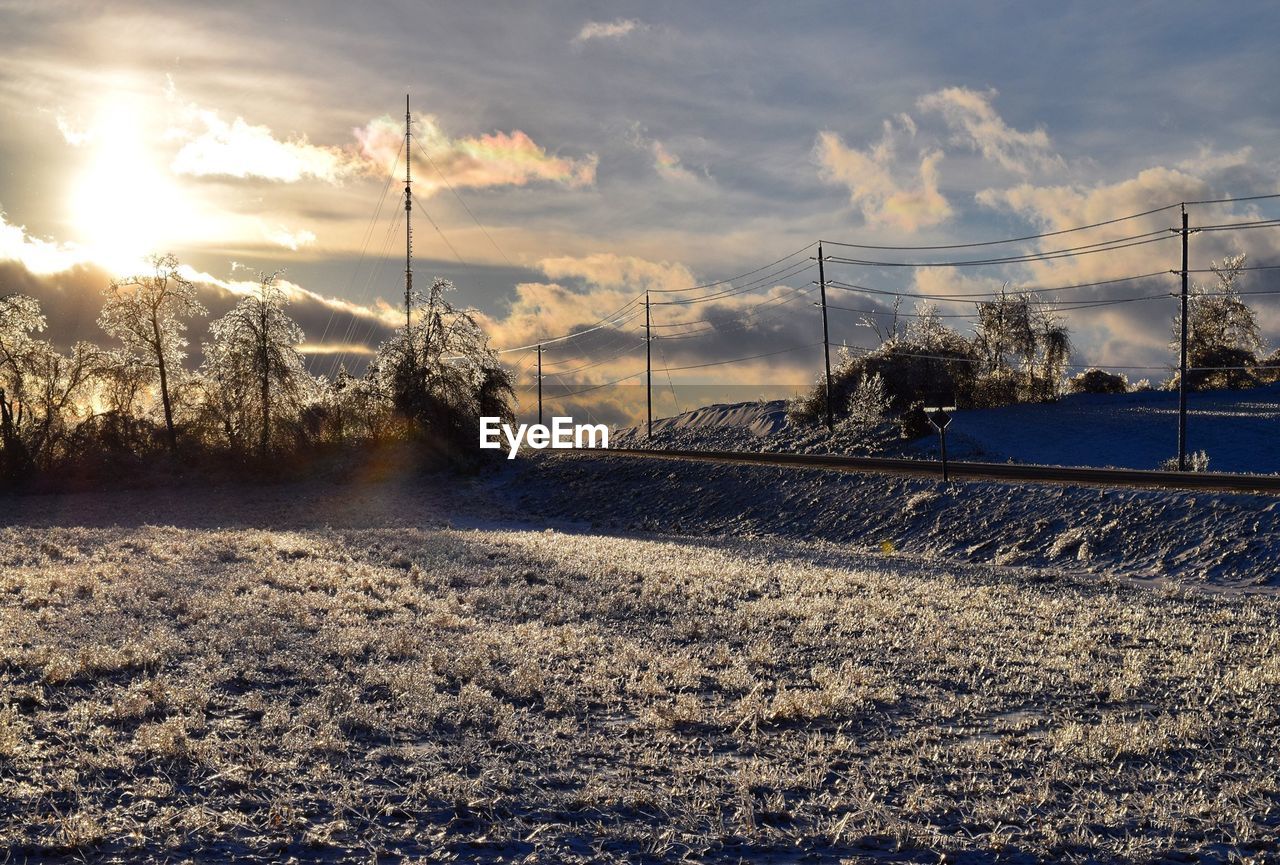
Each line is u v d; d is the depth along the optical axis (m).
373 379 82.69
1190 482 37.91
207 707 11.70
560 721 11.63
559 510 61.50
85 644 14.41
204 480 72.69
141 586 20.12
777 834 8.30
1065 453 66.06
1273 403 88.88
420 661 14.35
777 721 11.99
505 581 24.55
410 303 82.56
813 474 51.97
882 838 8.31
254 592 20.11
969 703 13.05
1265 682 14.08
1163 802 9.30
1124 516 34.44
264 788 8.99
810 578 26.36
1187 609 21.97
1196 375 104.06
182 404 78.44
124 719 10.94
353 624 17.23
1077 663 15.55
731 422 103.00
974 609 21.28
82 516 54.72
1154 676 14.68
